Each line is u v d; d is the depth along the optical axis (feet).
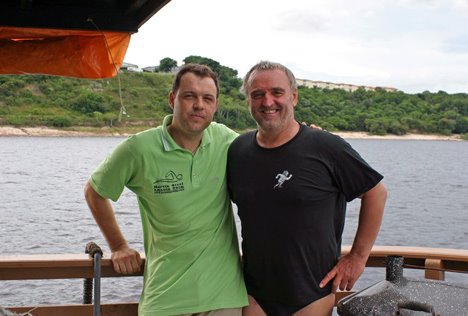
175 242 8.42
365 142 330.54
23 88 213.66
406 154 299.58
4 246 59.98
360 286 42.78
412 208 115.44
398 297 7.49
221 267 8.50
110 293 35.01
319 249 8.18
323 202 8.13
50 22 13.51
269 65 8.20
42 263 9.09
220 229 8.62
